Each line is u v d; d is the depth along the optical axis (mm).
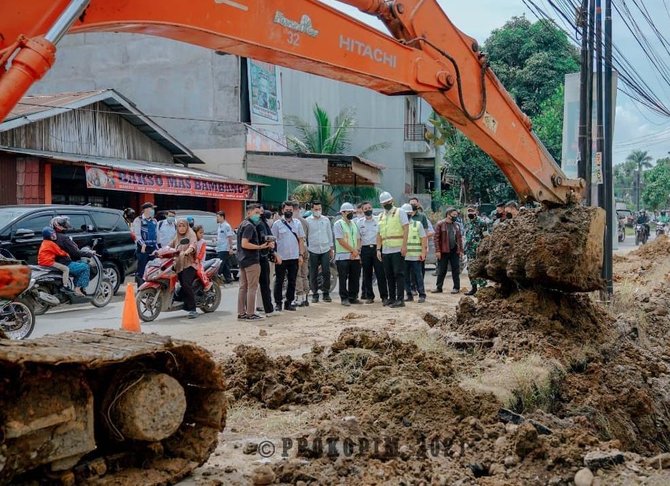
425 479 4453
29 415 3393
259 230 11359
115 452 4039
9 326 9633
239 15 4914
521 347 7480
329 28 5598
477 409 5633
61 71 27219
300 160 23781
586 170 13547
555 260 8102
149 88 26406
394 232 12875
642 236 41844
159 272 11258
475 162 35188
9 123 16953
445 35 6723
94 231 14469
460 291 15367
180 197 23375
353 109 34656
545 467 4648
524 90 38312
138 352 3766
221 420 4320
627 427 6941
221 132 25266
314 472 4383
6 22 3740
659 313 12250
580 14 13328
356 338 7277
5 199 16859
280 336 9602
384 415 5387
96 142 20359
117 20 4293
